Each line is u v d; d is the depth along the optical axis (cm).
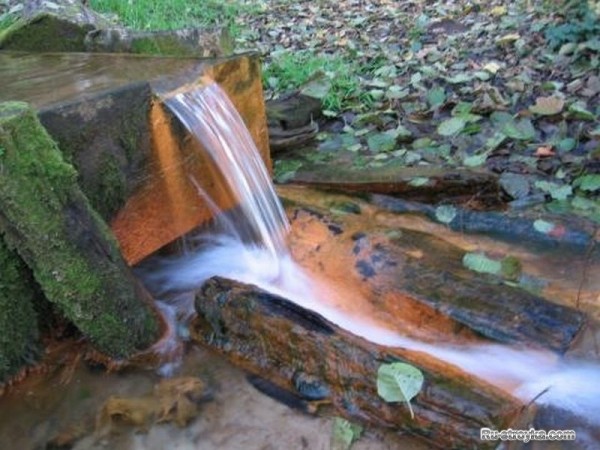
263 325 251
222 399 244
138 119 278
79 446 230
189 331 274
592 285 288
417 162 397
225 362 260
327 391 234
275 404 239
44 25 380
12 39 380
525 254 312
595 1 488
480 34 568
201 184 311
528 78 462
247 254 328
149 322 270
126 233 284
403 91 481
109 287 253
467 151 404
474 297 265
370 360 227
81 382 257
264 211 333
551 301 268
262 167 347
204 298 269
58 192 236
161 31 400
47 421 241
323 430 226
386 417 220
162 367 262
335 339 236
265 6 750
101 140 264
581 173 365
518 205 354
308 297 289
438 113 452
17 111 227
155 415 239
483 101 444
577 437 211
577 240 318
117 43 385
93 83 292
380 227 324
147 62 335
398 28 637
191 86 305
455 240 325
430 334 261
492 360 245
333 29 664
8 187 223
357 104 482
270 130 423
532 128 397
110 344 259
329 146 436
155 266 322
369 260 297
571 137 395
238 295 261
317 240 320
